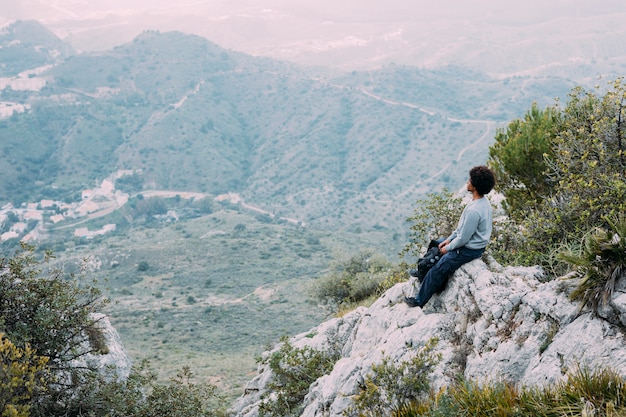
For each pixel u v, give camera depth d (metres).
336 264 41.94
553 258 7.42
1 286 9.61
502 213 10.24
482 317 6.73
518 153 9.38
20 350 7.52
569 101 9.47
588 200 7.58
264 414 11.27
